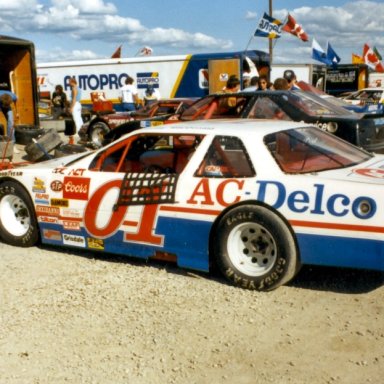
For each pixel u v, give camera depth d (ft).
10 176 20.49
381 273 16.87
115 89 73.51
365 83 102.83
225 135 16.57
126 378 11.84
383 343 12.69
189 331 13.73
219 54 65.51
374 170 15.70
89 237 18.74
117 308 15.20
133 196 17.57
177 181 16.80
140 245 17.65
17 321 14.70
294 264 15.16
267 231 15.26
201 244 16.47
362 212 14.11
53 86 77.82
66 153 31.53
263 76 34.24
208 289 16.19
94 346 13.24
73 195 18.88
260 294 15.64
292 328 13.62
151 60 70.13
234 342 13.10
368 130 27.09
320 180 14.85
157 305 15.28
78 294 16.25
